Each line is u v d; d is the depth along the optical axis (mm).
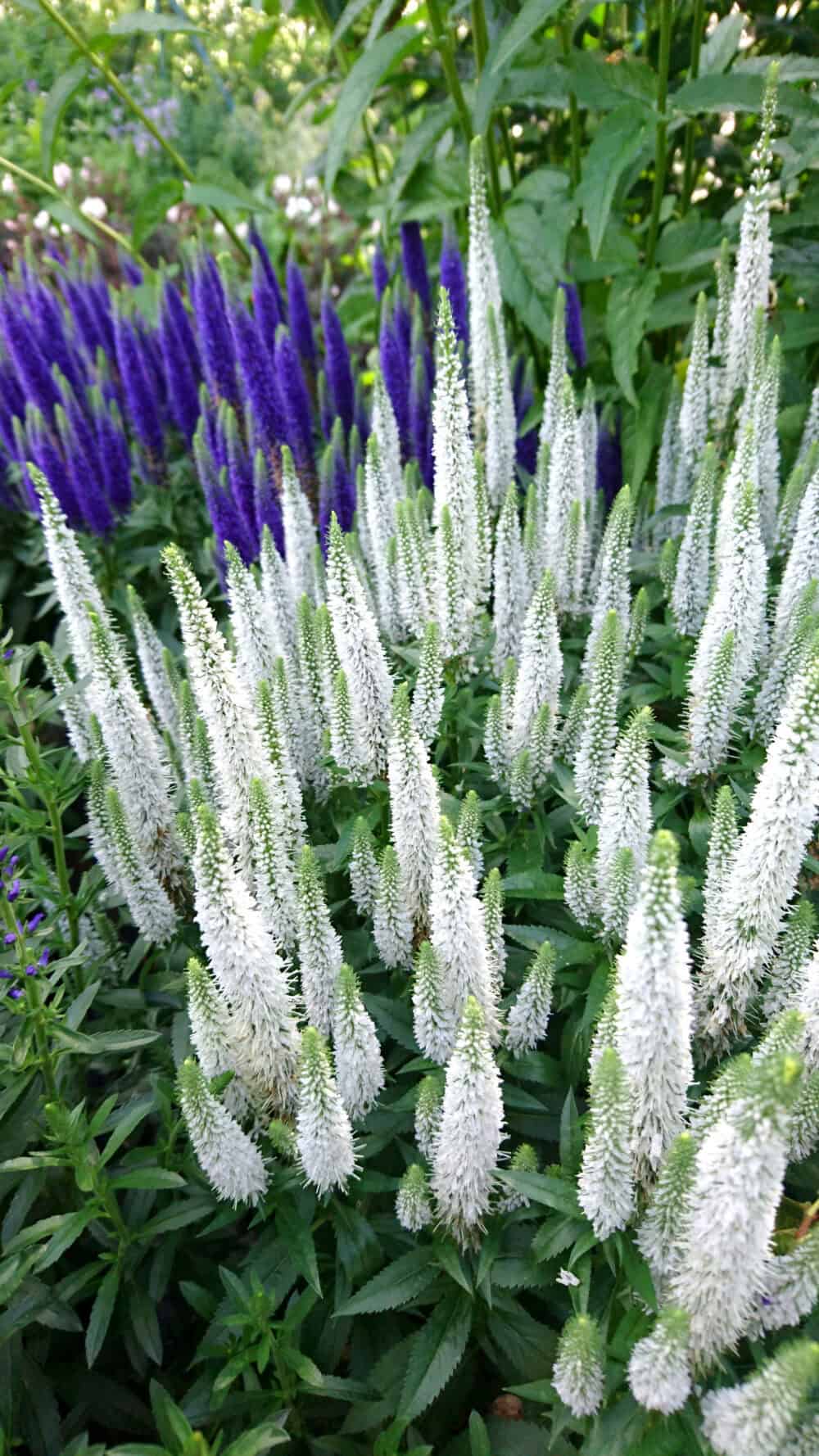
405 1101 349
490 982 338
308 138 1171
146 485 747
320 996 349
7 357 746
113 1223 359
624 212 792
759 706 425
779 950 337
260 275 678
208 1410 318
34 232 1033
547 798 465
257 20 1003
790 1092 218
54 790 396
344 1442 319
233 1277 319
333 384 675
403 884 367
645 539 577
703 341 509
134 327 729
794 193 668
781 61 609
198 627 348
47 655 464
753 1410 236
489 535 465
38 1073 387
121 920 494
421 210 667
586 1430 275
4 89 718
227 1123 306
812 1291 262
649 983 257
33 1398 349
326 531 587
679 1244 261
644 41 721
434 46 609
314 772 454
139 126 1141
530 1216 316
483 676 488
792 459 605
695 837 414
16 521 767
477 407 532
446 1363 310
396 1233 343
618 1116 259
